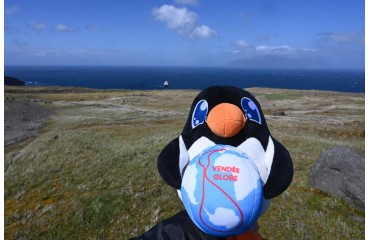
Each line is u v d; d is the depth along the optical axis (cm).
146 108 649
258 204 33
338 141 264
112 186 118
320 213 92
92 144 208
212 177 32
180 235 36
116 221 91
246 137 36
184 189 34
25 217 99
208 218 32
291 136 239
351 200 98
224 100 38
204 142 36
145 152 171
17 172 151
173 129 302
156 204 99
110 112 538
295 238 78
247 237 35
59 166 151
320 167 113
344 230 83
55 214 97
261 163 35
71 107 642
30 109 601
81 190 118
